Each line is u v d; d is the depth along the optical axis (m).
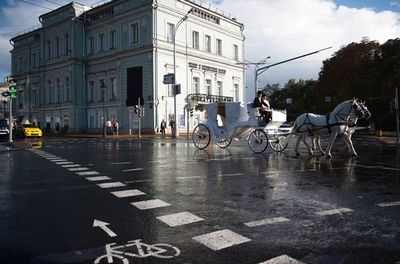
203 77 53.91
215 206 7.09
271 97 100.44
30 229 5.78
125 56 48.97
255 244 5.01
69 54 55.78
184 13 50.16
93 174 11.39
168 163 13.87
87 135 48.06
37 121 64.06
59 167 13.30
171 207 7.06
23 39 67.69
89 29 55.16
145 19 46.78
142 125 47.12
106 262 4.46
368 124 44.34
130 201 7.60
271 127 17.31
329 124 14.91
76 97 54.97
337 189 8.51
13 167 13.52
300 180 9.73
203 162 13.95
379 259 4.47
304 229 5.62
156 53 46.25
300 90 85.50
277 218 6.20
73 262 4.48
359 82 48.53
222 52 57.69
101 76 53.06
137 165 13.44
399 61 43.97
